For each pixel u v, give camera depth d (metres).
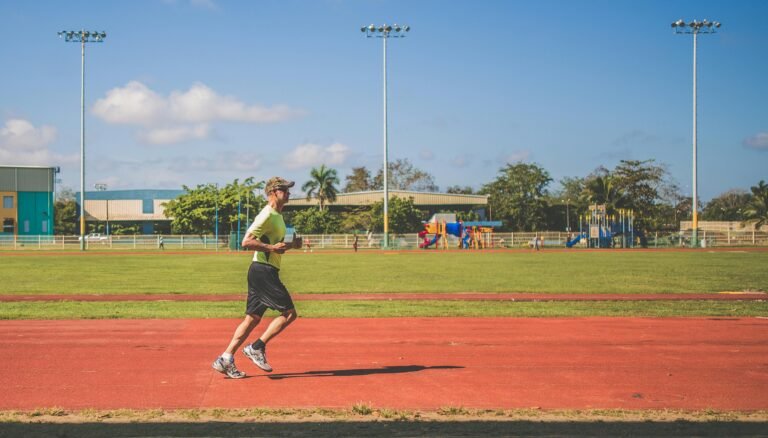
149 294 17.38
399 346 9.15
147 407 5.92
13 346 9.05
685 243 65.44
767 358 8.29
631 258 40.53
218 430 5.06
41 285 20.31
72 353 8.55
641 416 5.53
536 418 5.46
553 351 8.77
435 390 6.61
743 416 5.54
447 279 23.22
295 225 77.31
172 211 72.00
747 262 34.81
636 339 9.72
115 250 58.34
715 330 10.60
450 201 88.75
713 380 7.08
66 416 5.49
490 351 8.76
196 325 11.09
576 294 17.53
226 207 71.25
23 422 5.29
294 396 6.35
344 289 18.94
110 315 12.22
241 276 24.73
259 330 10.54
